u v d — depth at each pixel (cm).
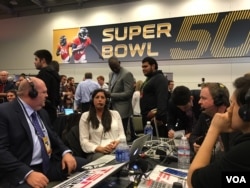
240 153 74
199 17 665
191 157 173
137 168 153
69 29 850
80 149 225
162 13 754
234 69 659
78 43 834
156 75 293
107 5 837
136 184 126
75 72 873
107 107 247
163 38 712
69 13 898
